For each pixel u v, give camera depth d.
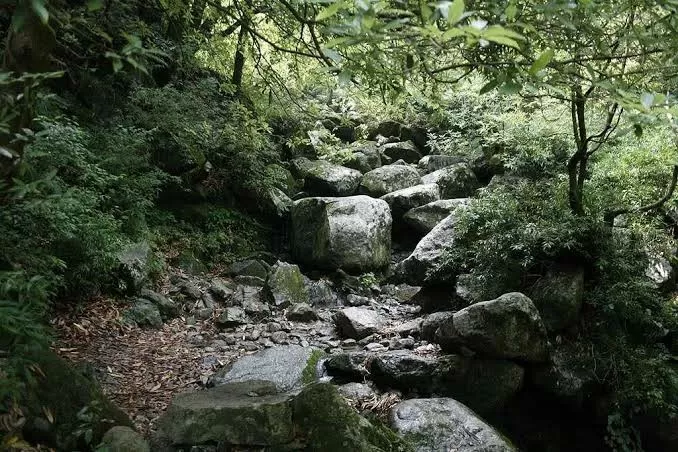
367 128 11.67
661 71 2.61
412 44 1.92
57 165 5.11
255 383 4.11
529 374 4.78
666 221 6.40
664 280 5.77
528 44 2.22
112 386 4.42
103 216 5.63
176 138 7.68
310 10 3.10
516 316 4.51
